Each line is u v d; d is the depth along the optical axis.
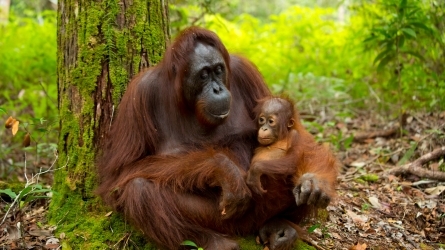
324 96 8.40
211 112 3.88
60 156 4.61
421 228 4.89
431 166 5.79
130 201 3.73
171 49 4.01
